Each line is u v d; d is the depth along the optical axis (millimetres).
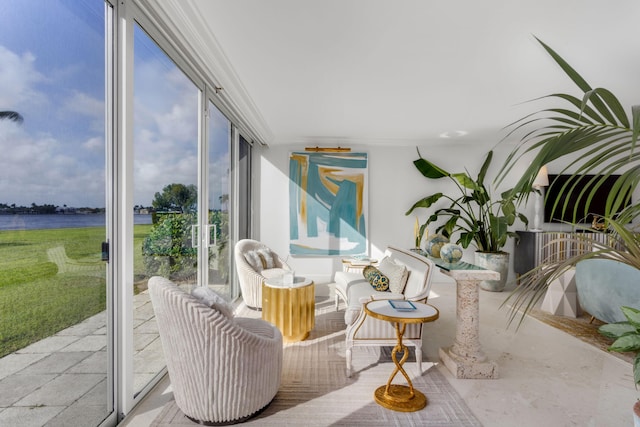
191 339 1904
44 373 1407
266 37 2539
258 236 5992
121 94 1924
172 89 2586
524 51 2713
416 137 5688
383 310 2402
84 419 1683
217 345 1905
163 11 2123
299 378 2611
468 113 4402
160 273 2432
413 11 2193
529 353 3125
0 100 1173
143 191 2201
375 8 2166
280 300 3322
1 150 1183
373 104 4066
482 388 2492
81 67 1619
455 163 6027
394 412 2172
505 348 3236
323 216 5941
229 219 4324
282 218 5980
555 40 2529
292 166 5930
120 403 1978
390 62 2936
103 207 1809
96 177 1745
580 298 3916
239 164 4871
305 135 5621
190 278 2920
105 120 1821
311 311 3449
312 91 3646
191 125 2932
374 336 2697
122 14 1919
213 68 2920
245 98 3758
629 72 3059
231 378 1953
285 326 3316
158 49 2369
